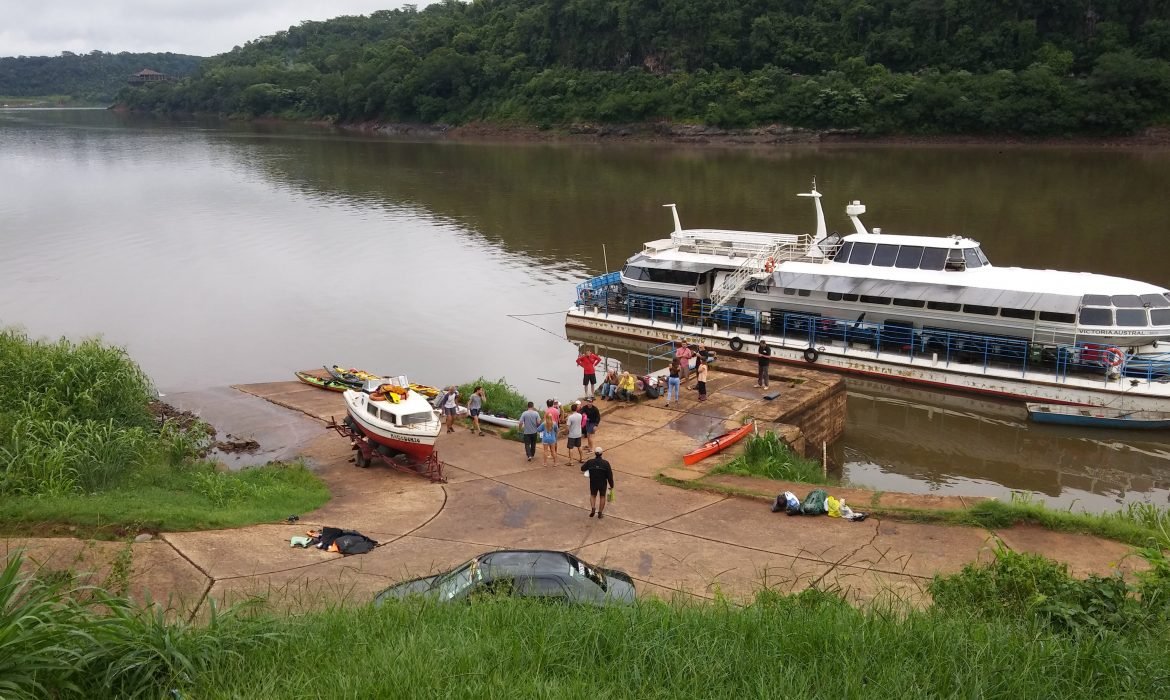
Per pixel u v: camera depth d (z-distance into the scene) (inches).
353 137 5275.6
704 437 816.9
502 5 6382.9
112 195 2896.2
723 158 3575.3
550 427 757.3
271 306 1531.7
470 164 3627.0
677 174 3093.0
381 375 1179.9
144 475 682.2
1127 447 939.3
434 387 1125.7
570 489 690.2
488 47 5664.4
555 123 4798.2
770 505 637.9
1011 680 289.1
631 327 1344.7
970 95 3730.3
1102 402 987.9
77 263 1881.2
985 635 323.3
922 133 3814.0
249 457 846.5
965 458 925.2
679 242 1401.3
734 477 702.5
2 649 260.8
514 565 411.5
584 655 315.6
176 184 3142.2
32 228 2298.2
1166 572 390.6
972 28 4094.5
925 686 286.0
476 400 863.7
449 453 800.3
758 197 2507.4
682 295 1334.9
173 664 293.6
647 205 2444.6
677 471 717.3
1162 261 1587.1
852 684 285.9
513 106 5036.9
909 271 1142.3
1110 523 561.3
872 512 606.2
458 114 5315.0
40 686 258.8
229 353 1279.5
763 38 4443.9
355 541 561.0
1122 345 1018.7
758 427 836.0
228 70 7736.2
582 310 1406.3
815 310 1208.8
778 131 4047.7
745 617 349.4
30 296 1596.9
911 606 392.5
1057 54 3816.4
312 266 1836.9
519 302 1550.2
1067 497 815.7
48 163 3924.7
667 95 4429.1
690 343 1286.9
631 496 669.9
